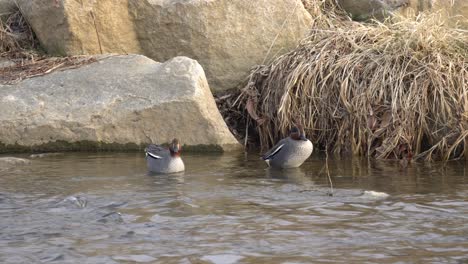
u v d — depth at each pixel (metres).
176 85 15.37
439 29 16.38
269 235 9.07
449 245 8.68
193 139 15.28
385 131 14.91
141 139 15.23
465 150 14.46
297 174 12.98
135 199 10.86
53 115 15.14
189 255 8.34
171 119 15.22
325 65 15.85
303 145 13.45
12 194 11.20
